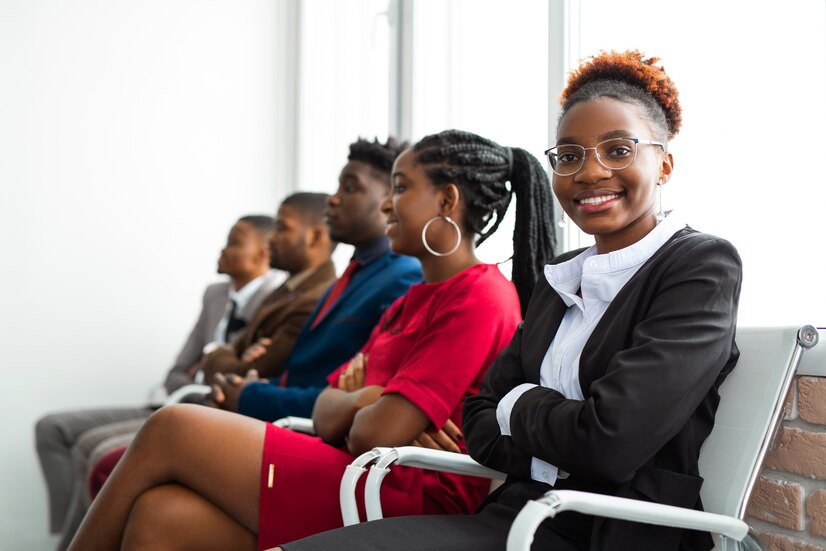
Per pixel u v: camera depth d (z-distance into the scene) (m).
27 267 3.73
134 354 3.87
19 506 3.68
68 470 3.16
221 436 1.51
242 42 4.09
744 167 1.71
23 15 3.77
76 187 3.82
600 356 1.20
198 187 3.99
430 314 1.66
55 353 3.76
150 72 3.95
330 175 3.92
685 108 1.87
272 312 2.68
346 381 1.82
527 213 1.82
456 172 1.73
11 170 3.73
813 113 1.57
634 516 1.00
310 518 1.51
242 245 3.35
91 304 3.81
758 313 1.67
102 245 3.84
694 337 1.11
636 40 2.02
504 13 2.63
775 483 1.42
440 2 2.99
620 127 1.27
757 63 1.69
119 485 1.49
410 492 1.54
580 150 1.28
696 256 1.17
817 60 1.57
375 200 2.25
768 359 1.19
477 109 2.76
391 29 3.17
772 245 1.65
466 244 1.78
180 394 2.39
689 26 1.87
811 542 1.36
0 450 3.67
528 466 1.22
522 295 1.83
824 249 1.55
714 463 1.18
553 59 2.23
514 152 1.83
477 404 1.35
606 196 1.27
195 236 3.98
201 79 4.02
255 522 1.51
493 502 1.30
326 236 2.77
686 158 1.86
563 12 2.22
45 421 3.19
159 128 3.95
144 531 1.45
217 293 3.53
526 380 1.35
